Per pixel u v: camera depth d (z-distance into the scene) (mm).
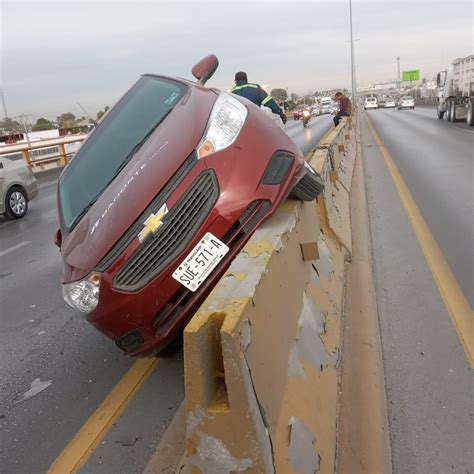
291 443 1909
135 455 2734
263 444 1685
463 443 2465
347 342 3207
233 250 3047
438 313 3838
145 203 2947
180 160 3094
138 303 2875
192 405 1700
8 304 5465
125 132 3920
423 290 4285
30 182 11609
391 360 3256
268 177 3246
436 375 3035
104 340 4250
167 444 2574
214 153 3154
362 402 2611
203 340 1683
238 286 1965
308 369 2400
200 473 1738
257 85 6883
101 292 2881
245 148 3285
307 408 2174
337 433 2381
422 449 2457
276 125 3846
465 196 7758
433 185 8883
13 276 6555
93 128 4293
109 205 3150
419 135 20547
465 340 3402
